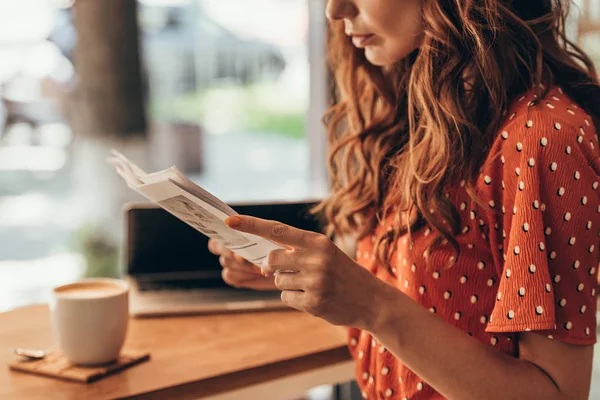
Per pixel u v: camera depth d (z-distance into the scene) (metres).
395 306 0.86
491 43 0.92
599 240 0.87
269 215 1.55
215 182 4.20
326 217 1.51
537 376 0.85
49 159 4.07
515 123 0.88
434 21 0.95
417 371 0.87
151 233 1.55
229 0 3.88
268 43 3.86
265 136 4.09
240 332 1.32
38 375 1.12
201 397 1.11
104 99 4.07
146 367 1.15
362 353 1.15
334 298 0.84
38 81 3.99
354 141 1.29
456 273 0.95
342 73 1.31
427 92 0.97
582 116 0.89
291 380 1.20
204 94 4.12
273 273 0.87
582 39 1.75
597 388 1.87
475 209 0.93
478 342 0.87
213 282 1.55
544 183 0.85
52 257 3.74
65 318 1.11
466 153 0.93
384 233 1.10
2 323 1.38
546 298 0.83
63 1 3.98
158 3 4.04
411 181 0.99
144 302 1.43
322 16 2.97
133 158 4.14
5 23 3.84
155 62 4.12
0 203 4.03
